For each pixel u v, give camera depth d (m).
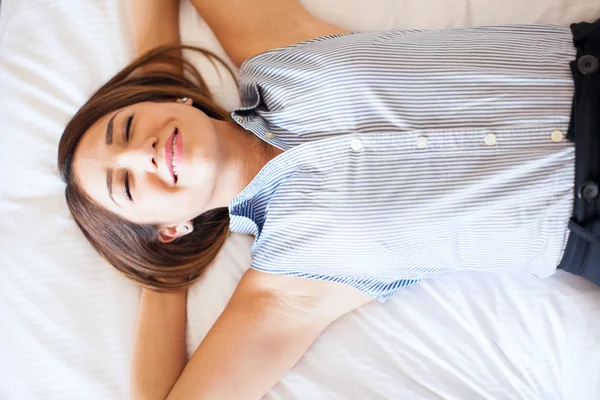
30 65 1.32
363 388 1.13
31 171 1.29
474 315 1.13
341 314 1.16
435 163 0.94
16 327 1.22
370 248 1.01
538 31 1.01
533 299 1.12
